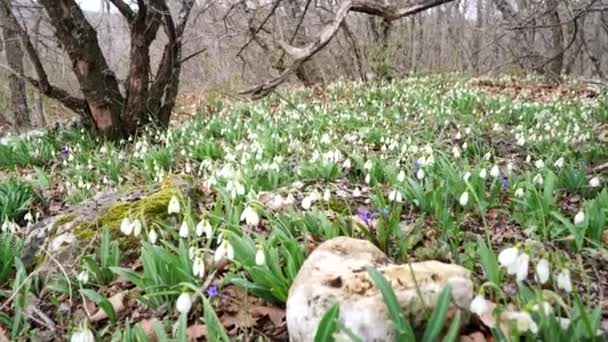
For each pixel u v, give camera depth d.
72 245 0.84
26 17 2.59
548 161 1.24
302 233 0.79
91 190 1.43
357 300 0.50
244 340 0.59
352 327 0.49
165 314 0.65
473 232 0.90
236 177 0.96
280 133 1.84
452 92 2.56
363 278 0.53
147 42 2.07
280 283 0.63
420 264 0.55
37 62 2.08
